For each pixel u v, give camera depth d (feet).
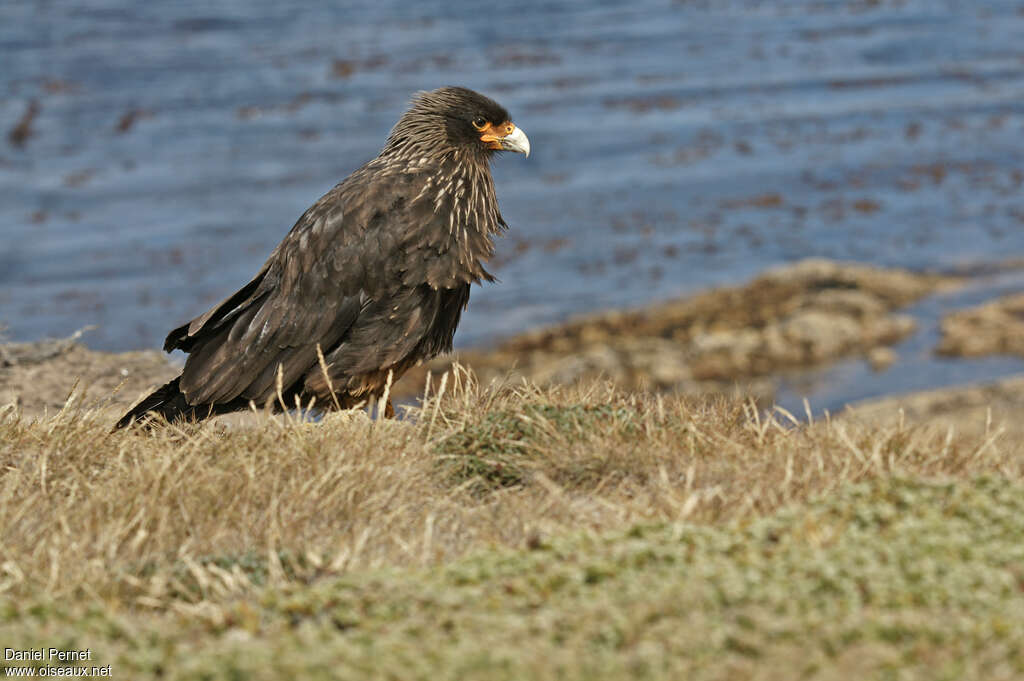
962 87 241.76
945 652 18.90
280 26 320.91
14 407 35.19
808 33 311.47
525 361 112.16
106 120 219.61
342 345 37.29
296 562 25.46
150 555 26.07
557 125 212.02
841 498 25.88
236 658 19.58
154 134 210.38
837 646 19.15
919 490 25.88
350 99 236.02
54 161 192.54
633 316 120.57
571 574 22.34
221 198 173.37
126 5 350.02
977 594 20.75
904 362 109.50
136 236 156.56
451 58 277.64
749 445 31.78
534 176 179.52
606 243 145.89
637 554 22.98
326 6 354.74
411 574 23.38
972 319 116.57
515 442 31.60
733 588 20.88
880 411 92.43
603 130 207.72
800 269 129.39
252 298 37.60
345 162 191.83
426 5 354.33
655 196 166.71
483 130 38.81
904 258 136.87
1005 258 136.05
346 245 36.58
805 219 153.99
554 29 315.78
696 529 24.35
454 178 38.22
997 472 29.94
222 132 211.82
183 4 354.95
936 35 303.68
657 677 18.51
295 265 37.04
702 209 159.84
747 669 18.60
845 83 248.93
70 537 26.66
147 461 29.78
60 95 238.27
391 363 37.42
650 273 134.00
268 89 244.22
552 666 18.90
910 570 21.52
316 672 19.11
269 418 33.30
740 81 250.98
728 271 133.80
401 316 37.22
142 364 51.83
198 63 271.08
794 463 29.30
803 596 20.79
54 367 50.16
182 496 28.22
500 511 28.22
